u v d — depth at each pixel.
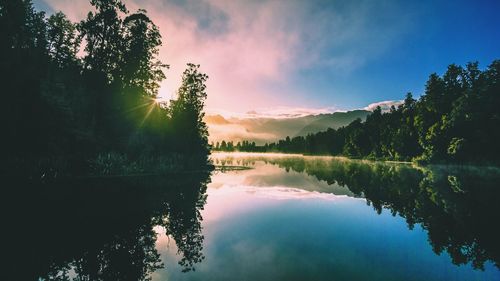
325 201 19.59
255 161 90.19
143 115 43.12
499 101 58.72
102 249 9.56
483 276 7.64
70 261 8.54
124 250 9.59
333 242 10.62
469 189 25.12
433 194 22.36
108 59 41.56
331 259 8.88
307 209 16.81
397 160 86.88
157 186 24.75
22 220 12.23
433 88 75.31
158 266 8.30
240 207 17.28
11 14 32.56
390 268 8.16
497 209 16.73
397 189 25.42
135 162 32.56
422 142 72.81
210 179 33.25
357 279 7.39
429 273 7.84
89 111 36.06
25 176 22.06
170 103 49.91
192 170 42.41
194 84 50.50
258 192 23.78
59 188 20.30
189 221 13.66
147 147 39.25
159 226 12.53
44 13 43.28
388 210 16.53
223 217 14.62
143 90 45.22
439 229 12.45
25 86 25.94
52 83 30.25
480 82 66.56
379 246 10.15
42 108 26.69
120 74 42.84
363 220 14.09
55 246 9.61
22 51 31.09
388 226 12.96
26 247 9.38
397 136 85.69
